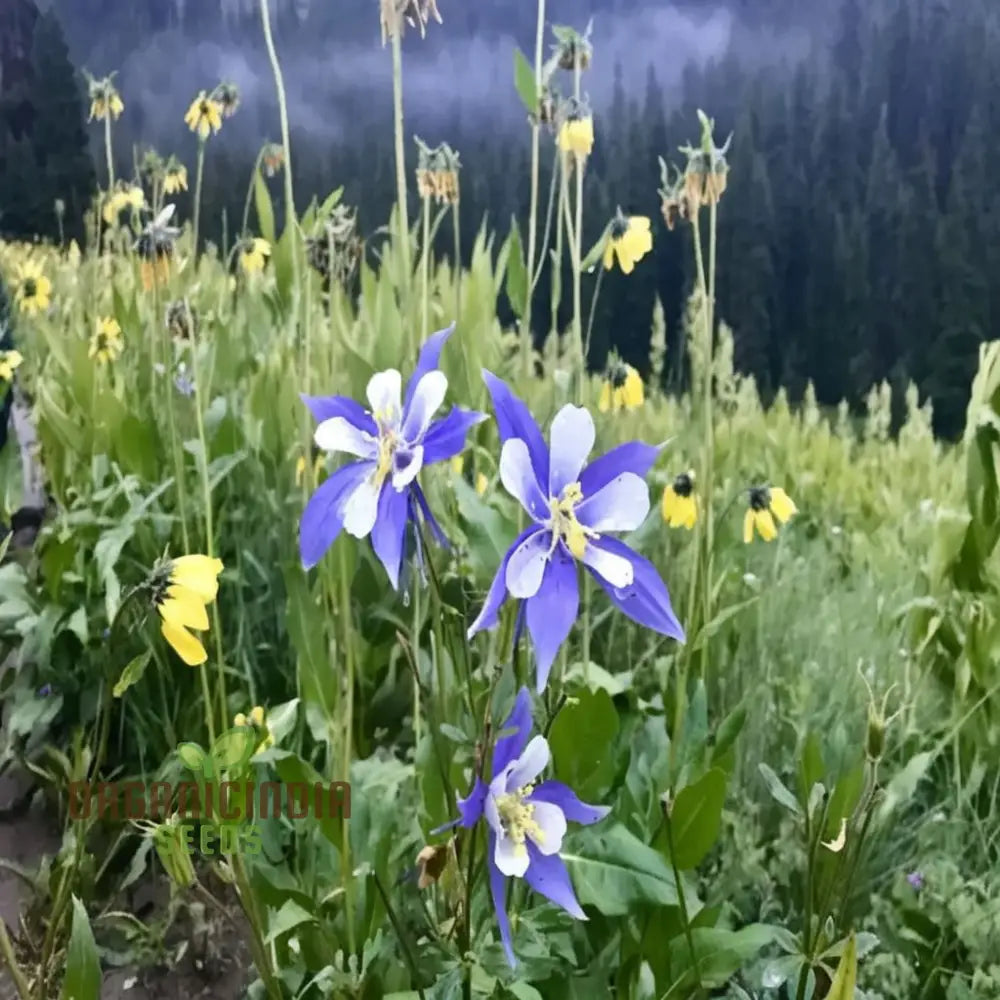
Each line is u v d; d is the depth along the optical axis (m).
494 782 0.58
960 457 0.89
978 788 0.89
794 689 0.91
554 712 0.67
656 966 0.78
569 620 0.52
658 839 0.79
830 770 0.88
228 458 0.98
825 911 0.67
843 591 0.92
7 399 1.06
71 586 1.01
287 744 0.95
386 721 0.96
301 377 0.96
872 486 0.91
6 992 0.88
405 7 0.88
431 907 0.77
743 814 0.90
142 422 1.02
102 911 0.93
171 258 0.99
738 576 0.93
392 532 0.55
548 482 0.54
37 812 1.00
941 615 0.90
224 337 1.00
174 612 0.67
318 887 0.85
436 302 0.94
